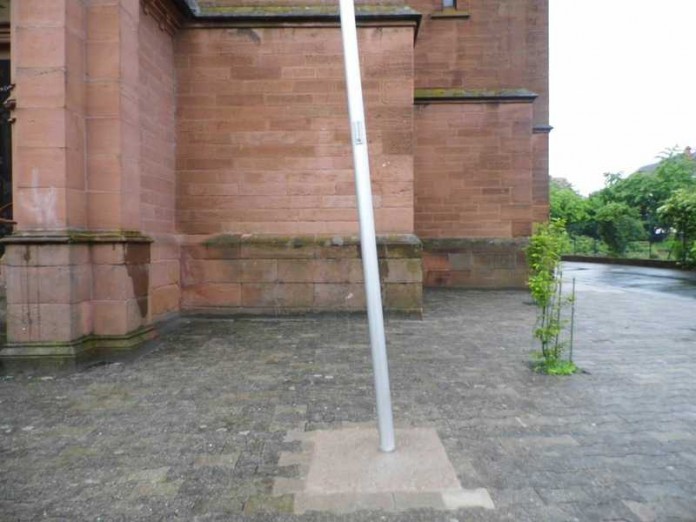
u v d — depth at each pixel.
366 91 7.93
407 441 3.25
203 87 7.93
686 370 5.02
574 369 4.95
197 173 7.95
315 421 3.67
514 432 3.45
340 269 7.91
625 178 32.94
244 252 7.92
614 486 2.71
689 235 21.00
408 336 6.69
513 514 2.44
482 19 12.54
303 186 7.97
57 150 5.21
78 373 4.99
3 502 2.60
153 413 3.87
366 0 7.98
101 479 2.83
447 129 12.41
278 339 6.48
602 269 23.80
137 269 5.85
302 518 2.42
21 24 5.18
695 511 2.47
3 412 3.91
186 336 6.70
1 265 5.98
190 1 7.77
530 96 12.20
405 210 7.93
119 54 5.60
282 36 7.94
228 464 3.00
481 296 11.20
